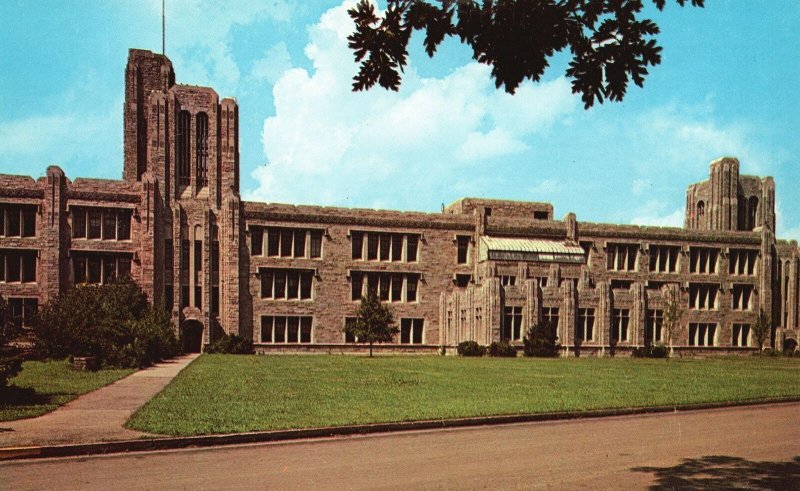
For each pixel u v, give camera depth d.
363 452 14.70
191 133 67.19
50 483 11.80
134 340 41.22
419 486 11.70
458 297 68.75
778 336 81.19
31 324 43.84
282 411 19.73
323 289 68.69
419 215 71.81
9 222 60.59
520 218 76.44
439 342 71.50
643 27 7.96
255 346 66.06
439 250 72.25
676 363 51.72
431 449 15.08
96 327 41.69
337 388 26.91
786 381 33.38
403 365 43.97
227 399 22.77
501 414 19.55
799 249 84.94
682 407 22.50
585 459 14.09
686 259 79.75
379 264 70.44
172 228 65.19
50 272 60.44
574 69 8.30
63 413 19.59
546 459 14.07
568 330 67.00
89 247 62.09
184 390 25.69
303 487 11.57
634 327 70.94
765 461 14.05
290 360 49.88
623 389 27.56
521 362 49.84
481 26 8.12
